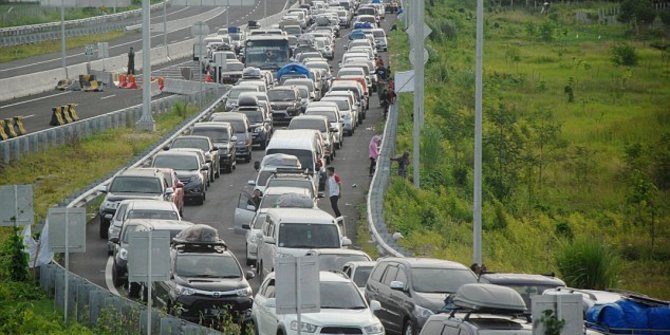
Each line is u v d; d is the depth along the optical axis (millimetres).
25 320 57375
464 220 111000
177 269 63219
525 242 102562
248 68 194125
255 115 146750
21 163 120188
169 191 95188
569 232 109500
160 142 134750
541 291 54812
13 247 73562
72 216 60031
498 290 41125
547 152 147875
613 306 45312
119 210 84875
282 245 72000
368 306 54156
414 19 127500
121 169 114250
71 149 131625
